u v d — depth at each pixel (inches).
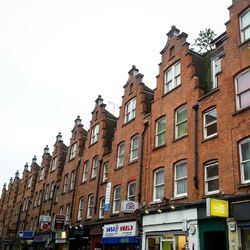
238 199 548.7
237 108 613.0
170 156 753.6
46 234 1338.6
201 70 782.5
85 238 1023.6
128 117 1004.6
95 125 1212.5
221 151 616.1
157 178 793.6
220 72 672.4
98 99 1245.7
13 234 1847.9
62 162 1496.1
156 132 841.5
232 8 693.3
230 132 607.8
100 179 1051.9
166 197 727.1
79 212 1133.7
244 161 569.0
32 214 1640.0
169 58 864.3
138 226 788.6
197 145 679.1
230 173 583.2
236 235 536.1
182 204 665.0
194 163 668.1
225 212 549.6
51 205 1411.2
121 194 908.0
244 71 621.0
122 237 830.5
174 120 777.6
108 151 1080.8
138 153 886.4
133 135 934.4
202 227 610.2
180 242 668.1
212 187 624.7
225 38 713.6
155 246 733.9
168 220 697.6
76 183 1219.9
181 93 776.3
